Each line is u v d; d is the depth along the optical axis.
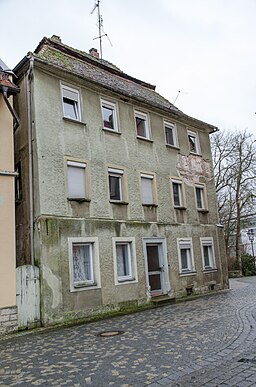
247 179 35.06
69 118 13.49
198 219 18.70
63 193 12.66
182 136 19.03
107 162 14.52
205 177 19.95
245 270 33.56
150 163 16.55
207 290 18.11
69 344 8.41
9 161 11.12
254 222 40.09
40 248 11.59
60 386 5.49
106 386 5.34
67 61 16.06
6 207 10.74
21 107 13.34
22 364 6.90
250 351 6.80
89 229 13.09
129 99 16.08
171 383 5.30
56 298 11.52
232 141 35.78
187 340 7.93
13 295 10.38
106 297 13.03
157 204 16.33
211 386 5.07
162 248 16.12
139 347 7.58
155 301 14.58
